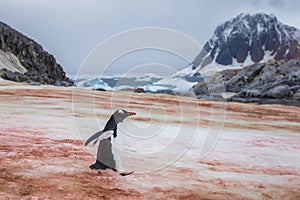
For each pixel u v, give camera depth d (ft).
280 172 22.94
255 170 23.12
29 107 42.22
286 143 32.37
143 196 17.19
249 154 27.37
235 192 18.74
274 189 19.56
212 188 19.04
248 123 42.19
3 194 16.33
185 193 18.01
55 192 16.93
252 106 58.75
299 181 21.18
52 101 48.29
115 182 18.72
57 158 22.29
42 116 36.63
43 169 20.10
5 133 28.55
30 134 28.66
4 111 38.55
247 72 88.22
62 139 27.40
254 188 19.57
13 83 73.26
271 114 51.16
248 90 74.02
